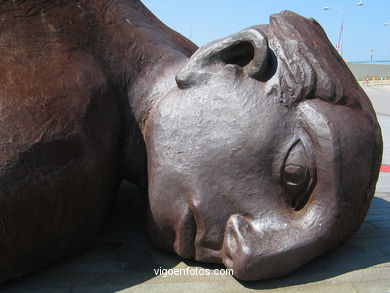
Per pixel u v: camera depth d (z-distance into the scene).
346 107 1.74
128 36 2.13
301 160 1.69
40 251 1.70
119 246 2.07
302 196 1.74
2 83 1.61
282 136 1.70
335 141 1.65
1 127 1.53
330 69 1.75
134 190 2.92
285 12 1.96
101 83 1.89
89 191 1.79
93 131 1.78
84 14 1.98
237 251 1.66
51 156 1.62
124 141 2.05
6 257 1.58
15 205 1.54
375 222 2.45
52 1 1.89
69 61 1.82
